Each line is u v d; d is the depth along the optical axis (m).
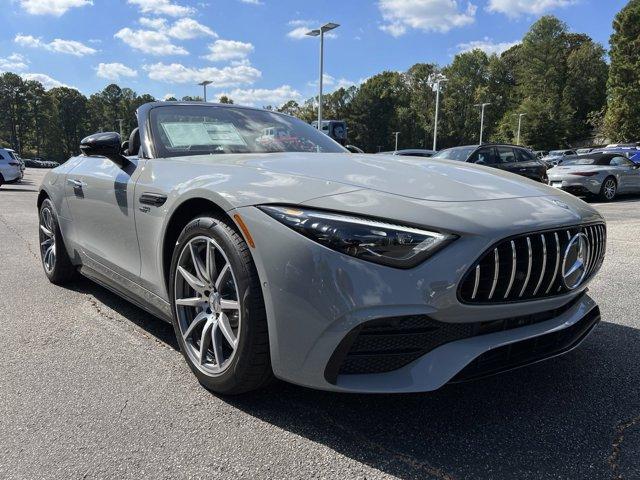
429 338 1.99
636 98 60.41
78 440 2.06
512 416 2.25
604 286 4.40
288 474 1.85
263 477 1.84
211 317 2.44
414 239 1.89
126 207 3.00
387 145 88.06
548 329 2.19
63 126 102.06
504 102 88.31
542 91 81.12
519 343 2.15
